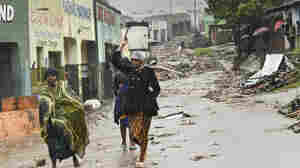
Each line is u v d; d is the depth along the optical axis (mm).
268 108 12977
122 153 8391
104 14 25016
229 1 36344
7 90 13461
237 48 39531
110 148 9070
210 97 18953
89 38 21703
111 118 15125
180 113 14031
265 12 36250
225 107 14586
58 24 16688
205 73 37875
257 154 6914
